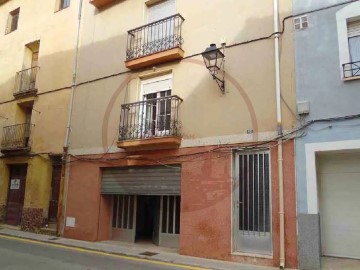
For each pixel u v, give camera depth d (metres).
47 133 12.98
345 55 7.43
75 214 11.20
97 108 11.56
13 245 9.85
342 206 7.67
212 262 7.89
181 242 8.74
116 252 8.95
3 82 15.65
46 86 13.57
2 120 15.13
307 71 7.77
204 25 9.62
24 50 15.12
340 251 7.57
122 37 11.53
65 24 13.60
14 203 13.90
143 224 11.16
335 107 7.33
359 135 6.99
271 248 7.66
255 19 8.74
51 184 12.70
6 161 14.35
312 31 7.88
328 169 7.91
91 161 11.23
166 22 10.41
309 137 7.50
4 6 16.86
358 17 7.50
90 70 12.16
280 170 7.64
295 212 7.38
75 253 8.88
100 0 12.14
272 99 8.10
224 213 8.25
